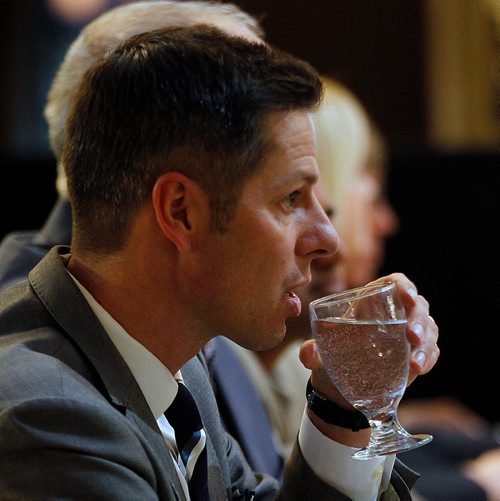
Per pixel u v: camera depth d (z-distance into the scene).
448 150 15.02
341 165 8.73
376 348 4.62
